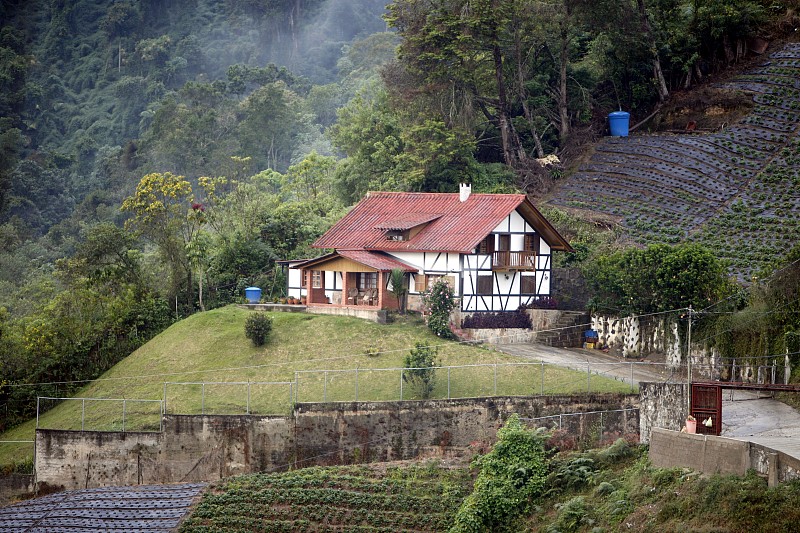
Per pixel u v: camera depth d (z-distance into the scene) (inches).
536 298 2832.2
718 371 2324.1
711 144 3481.8
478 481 1969.7
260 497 2027.6
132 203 3147.1
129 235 3112.7
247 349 2598.4
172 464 2207.2
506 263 2758.4
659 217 3132.4
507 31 3582.7
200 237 3139.8
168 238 3115.2
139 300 3031.5
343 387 2351.1
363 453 2180.1
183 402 2364.7
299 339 2610.7
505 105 3604.8
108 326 2866.6
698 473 1675.7
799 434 1802.4
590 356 2576.3
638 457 1915.6
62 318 2834.6
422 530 1908.2
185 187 3203.7
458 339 2618.1
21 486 2260.1
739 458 1611.7
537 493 1914.4
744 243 2876.5
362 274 2829.7
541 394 2224.4
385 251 2844.5
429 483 2046.0
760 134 3464.6
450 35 3395.7
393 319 2699.3
